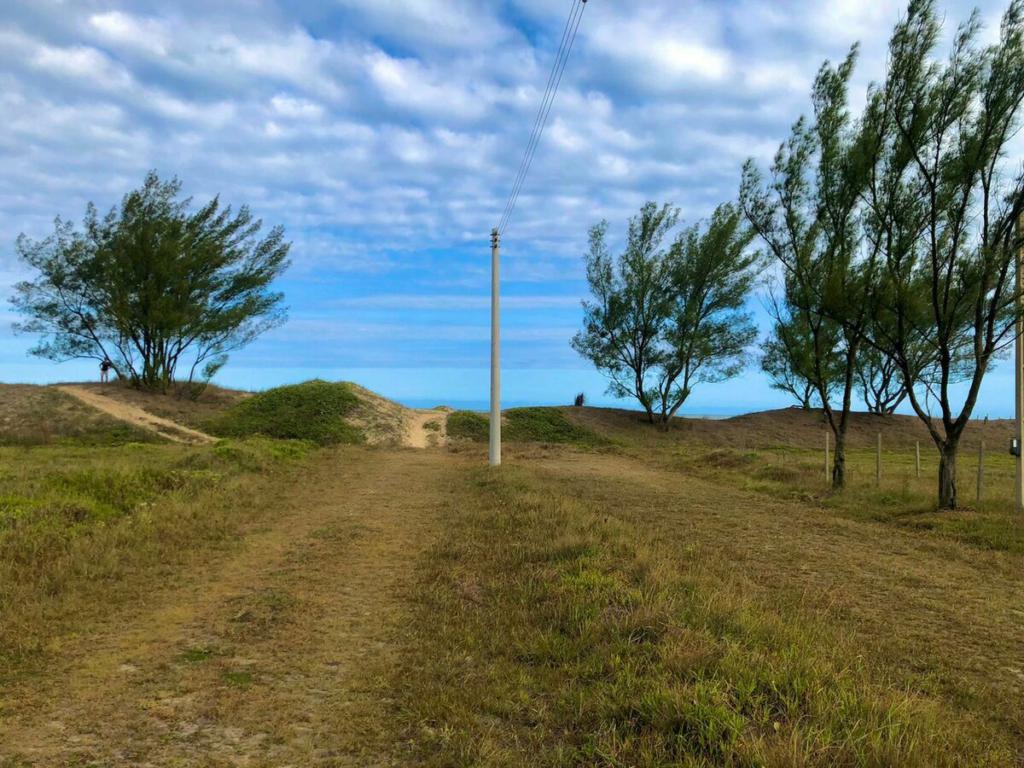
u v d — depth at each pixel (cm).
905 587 732
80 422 3228
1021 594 712
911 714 369
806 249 1579
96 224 3594
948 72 1260
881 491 1493
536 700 412
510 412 4225
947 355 1264
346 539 933
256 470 1684
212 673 462
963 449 3825
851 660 462
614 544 798
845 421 1589
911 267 1355
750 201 1669
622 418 4391
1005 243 1221
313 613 599
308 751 356
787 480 1770
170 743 363
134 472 1286
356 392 3916
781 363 3809
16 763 338
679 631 469
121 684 441
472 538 915
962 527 1073
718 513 1234
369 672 462
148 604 621
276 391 3856
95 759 345
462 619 569
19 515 866
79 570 696
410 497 1387
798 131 1590
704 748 330
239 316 3838
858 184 1421
